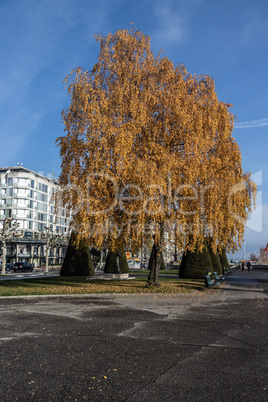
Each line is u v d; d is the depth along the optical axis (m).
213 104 20.39
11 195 85.25
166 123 18.95
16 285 23.97
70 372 5.89
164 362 6.49
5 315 11.88
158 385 5.34
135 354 7.01
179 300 16.55
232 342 8.09
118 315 11.97
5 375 5.73
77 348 7.45
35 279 30.22
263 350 7.42
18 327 9.73
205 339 8.38
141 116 18.14
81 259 34.84
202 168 19.00
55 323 10.38
